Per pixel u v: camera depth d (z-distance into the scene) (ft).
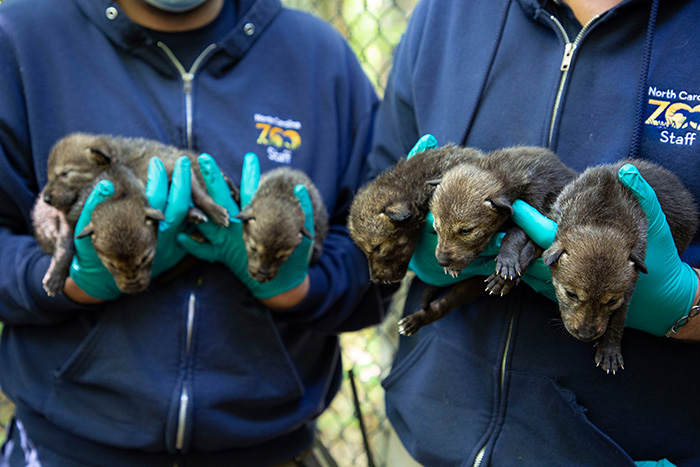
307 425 6.77
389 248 6.08
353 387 6.95
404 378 6.28
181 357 6.30
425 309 6.05
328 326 6.64
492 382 5.97
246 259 6.34
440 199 5.83
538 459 5.84
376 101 6.99
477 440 5.96
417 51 6.40
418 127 6.35
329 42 6.81
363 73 6.95
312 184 6.55
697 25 5.76
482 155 6.01
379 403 8.86
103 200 6.08
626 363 5.80
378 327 8.86
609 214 5.55
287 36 6.68
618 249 5.46
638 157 5.83
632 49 5.87
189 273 6.40
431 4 6.37
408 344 6.37
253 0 6.69
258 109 6.57
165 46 6.47
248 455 6.51
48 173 6.28
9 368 6.46
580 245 5.49
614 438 5.82
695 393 5.78
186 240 6.29
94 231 6.01
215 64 6.50
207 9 6.48
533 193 5.82
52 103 6.39
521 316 5.93
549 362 5.87
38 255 6.28
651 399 5.79
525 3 6.05
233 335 6.38
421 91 6.32
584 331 5.48
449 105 6.21
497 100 6.10
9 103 6.29
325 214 6.62
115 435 6.25
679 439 5.78
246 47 6.55
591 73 5.91
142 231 6.05
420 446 6.11
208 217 6.31
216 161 6.48
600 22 5.84
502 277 5.62
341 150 6.79
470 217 5.75
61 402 6.30
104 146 6.31
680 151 5.77
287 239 6.19
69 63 6.41
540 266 5.75
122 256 5.99
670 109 5.78
